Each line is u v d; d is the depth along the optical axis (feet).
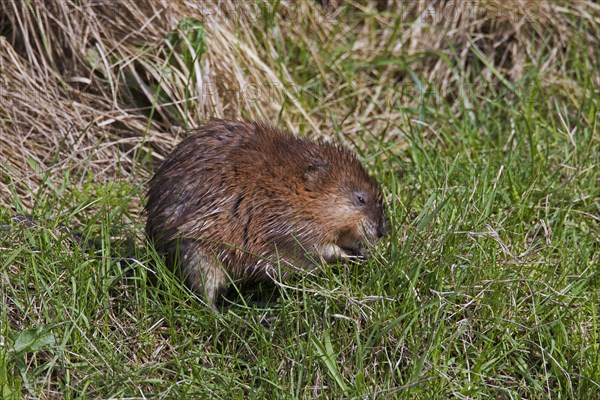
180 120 56.18
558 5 65.82
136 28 57.88
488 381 38.75
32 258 39.58
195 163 41.78
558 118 59.36
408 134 57.67
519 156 52.95
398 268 40.47
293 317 39.47
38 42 57.00
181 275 41.32
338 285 41.24
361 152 53.26
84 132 51.80
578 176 50.39
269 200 41.81
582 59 63.46
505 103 61.67
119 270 40.63
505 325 39.86
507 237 44.73
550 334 40.34
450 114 58.03
